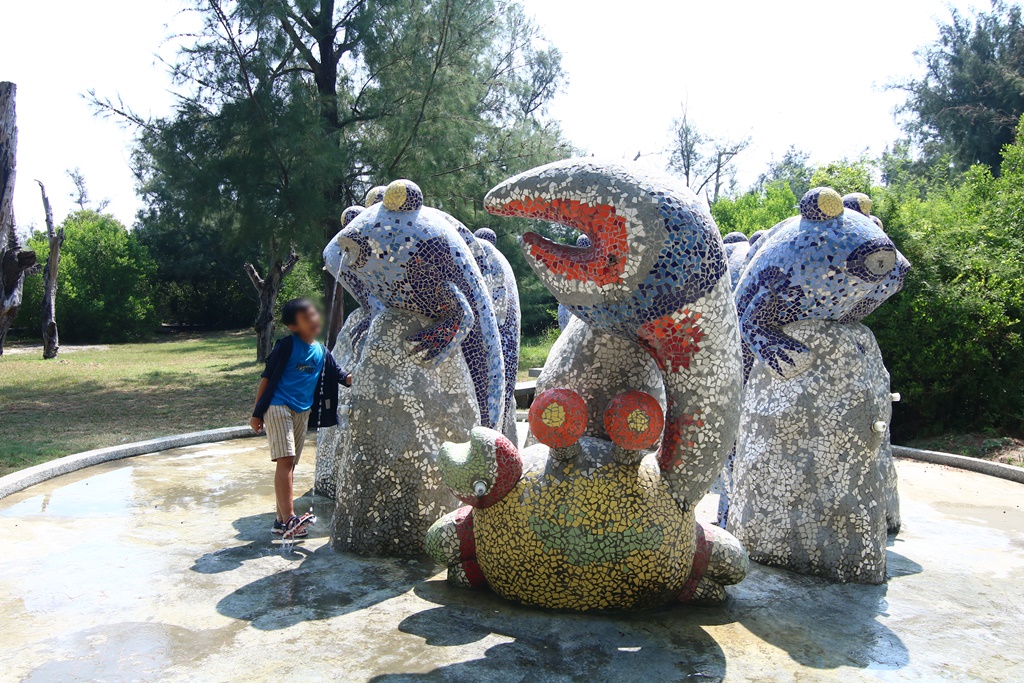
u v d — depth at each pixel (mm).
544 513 3293
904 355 8562
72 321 25844
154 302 31062
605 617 3404
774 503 4105
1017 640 3361
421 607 3502
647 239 3016
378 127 12195
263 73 10977
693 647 3170
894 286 4246
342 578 3846
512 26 15016
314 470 6262
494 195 3346
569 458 3320
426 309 4199
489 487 3359
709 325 3068
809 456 4027
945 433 8711
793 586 3873
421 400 4129
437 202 12148
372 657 3014
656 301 3057
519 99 17984
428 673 2893
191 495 5426
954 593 3906
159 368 15695
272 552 4219
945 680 2971
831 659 3117
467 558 3672
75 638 3137
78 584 3705
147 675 2842
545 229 18312
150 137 11367
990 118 25578
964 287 8383
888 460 4941
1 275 10258
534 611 3455
